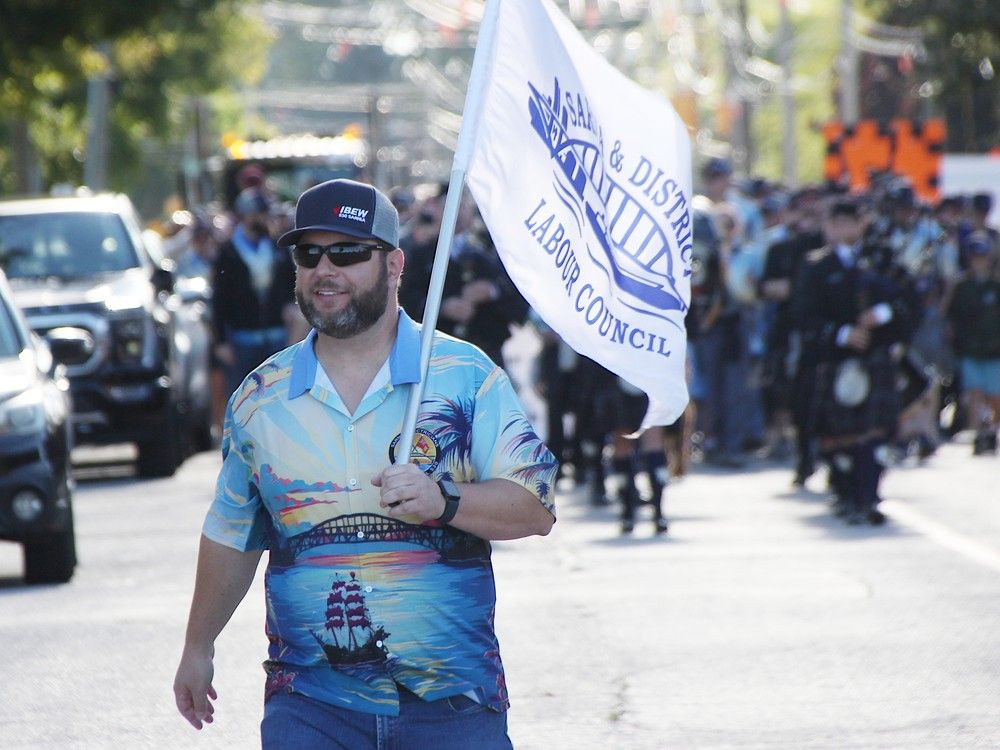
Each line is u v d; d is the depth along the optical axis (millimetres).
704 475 43781
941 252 51250
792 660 21672
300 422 11391
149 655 22891
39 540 28438
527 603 25609
